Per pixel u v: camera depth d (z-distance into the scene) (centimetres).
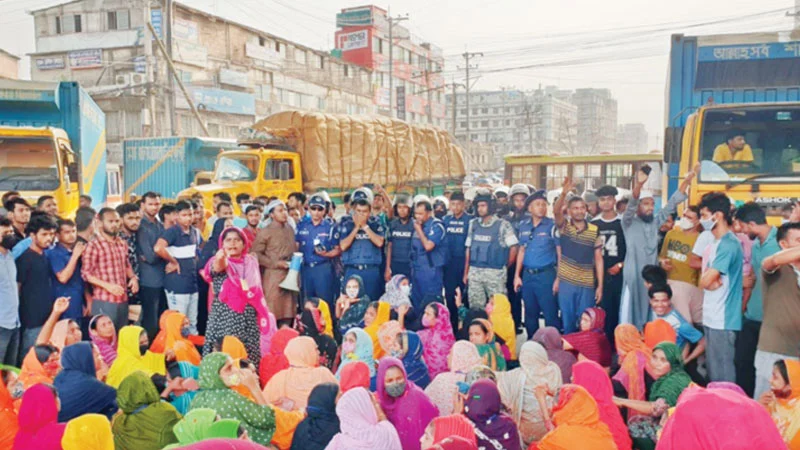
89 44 4428
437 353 627
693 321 681
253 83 4759
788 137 771
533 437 480
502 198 1116
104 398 483
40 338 593
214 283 630
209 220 1040
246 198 1191
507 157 2247
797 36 875
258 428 438
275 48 5100
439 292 835
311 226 859
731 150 778
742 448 260
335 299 878
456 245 878
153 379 509
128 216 752
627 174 2070
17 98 1175
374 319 681
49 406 386
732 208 652
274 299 809
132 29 4331
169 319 623
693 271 680
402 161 1709
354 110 6194
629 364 534
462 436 365
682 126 916
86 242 716
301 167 1552
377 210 935
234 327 615
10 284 618
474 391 387
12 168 1090
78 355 482
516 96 13150
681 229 691
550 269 771
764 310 508
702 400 274
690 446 271
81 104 1245
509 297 878
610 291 770
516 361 696
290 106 5172
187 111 4003
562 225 751
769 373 502
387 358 445
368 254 833
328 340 635
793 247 475
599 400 426
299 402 505
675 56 921
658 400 468
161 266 772
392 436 365
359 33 6731
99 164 1546
